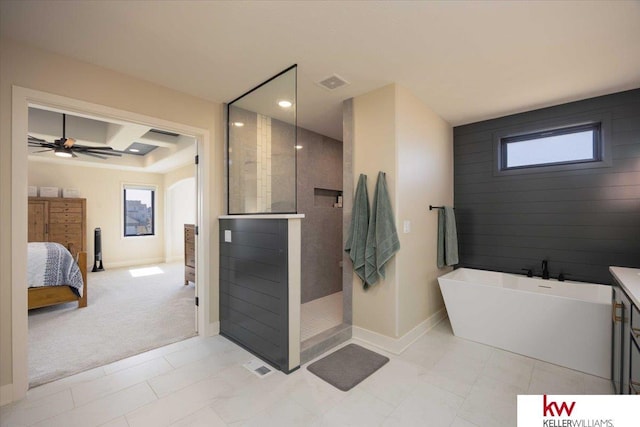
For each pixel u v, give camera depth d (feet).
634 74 7.72
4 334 5.97
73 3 5.07
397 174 8.26
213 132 9.52
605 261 8.99
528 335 7.91
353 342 8.91
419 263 9.43
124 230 23.16
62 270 11.78
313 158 12.97
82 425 5.33
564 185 9.72
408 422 5.42
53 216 18.34
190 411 5.69
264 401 6.00
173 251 25.46
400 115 8.41
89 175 21.18
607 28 5.78
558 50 6.60
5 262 5.99
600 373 6.93
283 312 7.11
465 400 6.07
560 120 9.78
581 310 7.14
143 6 5.17
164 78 7.95
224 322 9.38
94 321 10.61
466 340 9.02
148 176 24.27
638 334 4.89
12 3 5.01
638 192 8.53
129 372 7.11
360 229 8.71
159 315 11.28
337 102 9.67
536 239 10.24
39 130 13.56
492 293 8.43
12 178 6.04
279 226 7.24
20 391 6.09
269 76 7.89
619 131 8.82
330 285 13.52
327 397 6.13
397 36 6.11
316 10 5.31
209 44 6.41
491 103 9.74
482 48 6.54
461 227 11.93
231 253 9.02
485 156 11.35
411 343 8.80
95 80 7.18
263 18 5.54
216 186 9.59
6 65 6.00
